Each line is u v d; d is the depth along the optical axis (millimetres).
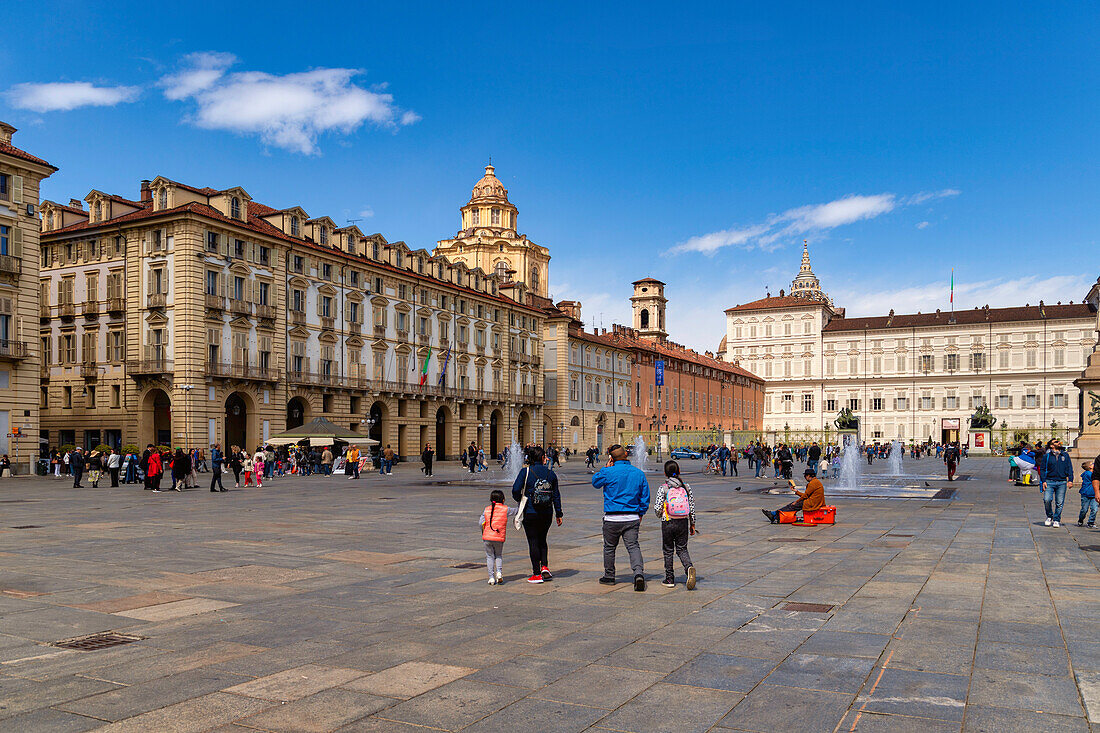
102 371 61531
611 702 7215
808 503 21703
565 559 15594
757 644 9094
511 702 7223
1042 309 133625
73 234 63094
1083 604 11117
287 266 65438
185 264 57312
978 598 11539
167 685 7676
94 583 12898
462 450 85812
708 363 135375
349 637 9461
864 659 8484
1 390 50281
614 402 112000
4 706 7105
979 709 7004
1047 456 21109
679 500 12367
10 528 20812
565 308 116562
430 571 14117
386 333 75875
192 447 56594
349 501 30812
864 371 142500
